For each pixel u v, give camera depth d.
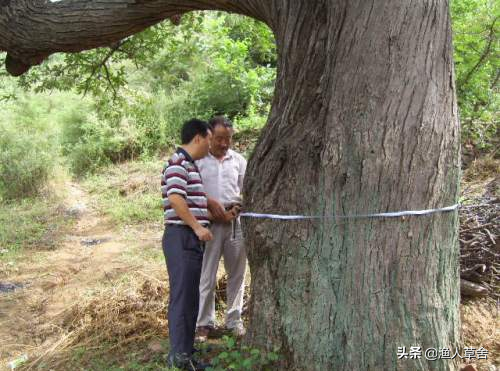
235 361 3.61
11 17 4.75
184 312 3.87
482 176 8.17
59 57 14.59
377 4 3.20
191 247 3.90
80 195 11.34
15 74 5.43
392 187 3.19
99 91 7.97
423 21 3.21
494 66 8.85
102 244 8.22
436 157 3.24
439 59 3.27
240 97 13.14
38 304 5.99
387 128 3.17
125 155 13.26
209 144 4.11
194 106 13.52
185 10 4.39
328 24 3.43
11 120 12.63
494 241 4.96
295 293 3.38
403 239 3.21
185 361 3.82
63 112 14.36
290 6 3.62
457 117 3.41
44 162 11.57
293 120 3.54
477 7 8.33
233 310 4.62
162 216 9.30
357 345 3.23
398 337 3.21
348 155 3.22
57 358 4.55
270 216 3.44
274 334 3.47
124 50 7.40
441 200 3.30
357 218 3.22
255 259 3.58
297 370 3.37
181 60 9.40
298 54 3.57
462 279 4.95
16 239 8.64
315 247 3.32
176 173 3.85
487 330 4.24
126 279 6.20
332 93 3.30
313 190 3.33
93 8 4.48
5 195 11.20
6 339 5.19
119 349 4.52
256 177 3.58
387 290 3.22
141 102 10.21
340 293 3.27
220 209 4.37
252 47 13.87
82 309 5.26
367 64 3.20
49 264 7.48
